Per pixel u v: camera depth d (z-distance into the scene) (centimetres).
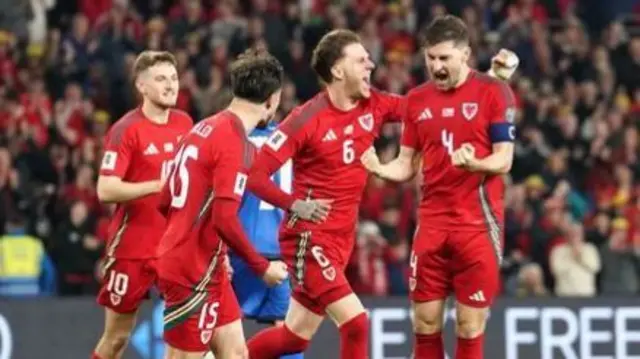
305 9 6162
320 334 4244
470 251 3081
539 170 5609
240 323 3055
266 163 3064
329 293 3102
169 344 2975
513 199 5259
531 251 5197
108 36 5859
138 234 3297
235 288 3459
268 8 6038
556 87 6194
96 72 5781
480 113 3059
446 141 3078
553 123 5881
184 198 2923
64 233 4897
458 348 3133
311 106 3089
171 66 3253
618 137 5859
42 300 4203
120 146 3234
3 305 4178
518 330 4378
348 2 6212
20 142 5291
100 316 4231
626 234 5238
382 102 3128
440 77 3066
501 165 3022
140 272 3306
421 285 3133
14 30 6053
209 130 2906
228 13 6006
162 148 3266
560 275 5103
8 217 4959
